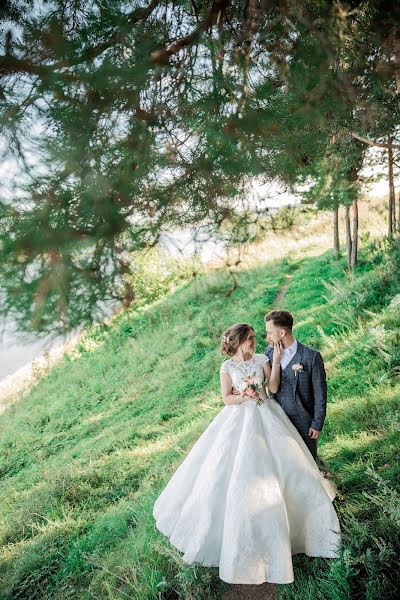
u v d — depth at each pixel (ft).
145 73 5.14
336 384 20.98
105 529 17.84
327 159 12.50
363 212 57.82
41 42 5.00
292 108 6.30
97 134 5.11
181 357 36.01
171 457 22.07
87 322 4.67
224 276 5.55
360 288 31.42
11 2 5.32
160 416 28.73
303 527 11.34
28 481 27.37
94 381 39.52
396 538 10.04
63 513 20.43
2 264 4.35
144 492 19.39
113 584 13.64
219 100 5.68
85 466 25.18
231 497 10.96
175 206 5.57
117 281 4.93
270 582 10.78
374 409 17.10
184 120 5.71
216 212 5.74
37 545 18.62
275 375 12.22
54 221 4.60
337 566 9.96
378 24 7.31
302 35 6.34
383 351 21.01
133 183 5.19
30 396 40.65
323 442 16.22
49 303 4.35
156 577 12.34
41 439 33.78
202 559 11.33
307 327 30.89
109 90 5.09
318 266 45.91
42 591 15.57
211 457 11.96
